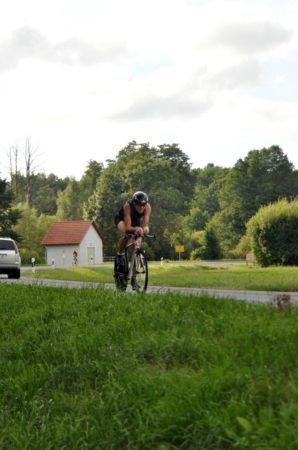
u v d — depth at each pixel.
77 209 154.62
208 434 4.83
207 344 6.84
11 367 7.79
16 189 101.19
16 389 7.06
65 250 97.25
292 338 6.50
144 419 5.45
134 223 12.62
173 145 142.75
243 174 135.38
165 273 27.89
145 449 5.17
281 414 4.64
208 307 8.93
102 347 7.63
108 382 6.60
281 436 4.34
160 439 5.16
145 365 6.88
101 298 10.78
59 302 10.90
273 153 136.00
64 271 38.00
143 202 12.34
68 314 9.91
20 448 5.70
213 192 159.00
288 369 5.70
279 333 6.71
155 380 6.05
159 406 5.44
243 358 6.18
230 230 132.38
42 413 6.41
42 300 11.70
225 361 6.07
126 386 6.20
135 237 12.42
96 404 6.15
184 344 6.97
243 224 132.25
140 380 6.16
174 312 8.70
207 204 157.25
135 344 7.38
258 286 17.88
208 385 5.48
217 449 4.69
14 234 76.25
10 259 30.89
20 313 10.84
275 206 49.12
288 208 48.38
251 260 61.84
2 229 76.19
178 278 22.77
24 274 37.53
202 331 7.48
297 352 6.08
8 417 6.56
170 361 6.81
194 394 5.36
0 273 30.95
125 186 122.44
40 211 170.00
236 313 8.33
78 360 7.53
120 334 8.02
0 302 12.24
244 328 7.15
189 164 144.38
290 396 5.09
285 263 48.22
